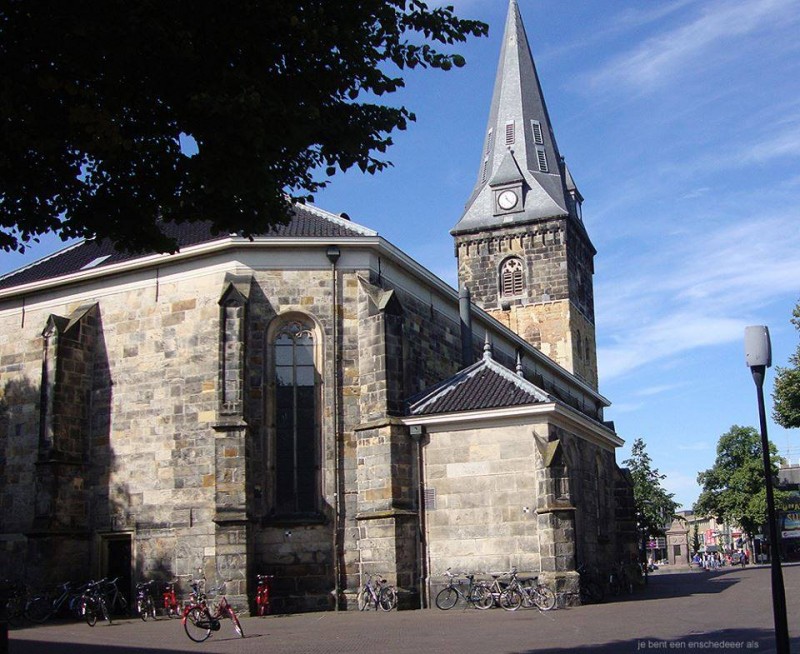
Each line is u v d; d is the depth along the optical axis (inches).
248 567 1173.7
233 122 512.1
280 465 1266.0
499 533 1182.3
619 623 920.3
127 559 1289.4
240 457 1196.5
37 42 480.7
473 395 1262.3
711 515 4074.8
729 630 822.5
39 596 1222.9
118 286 1374.3
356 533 1249.4
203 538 1239.5
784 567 2805.1
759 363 589.9
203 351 1295.5
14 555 1369.3
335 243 1321.4
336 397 1284.4
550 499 1151.6
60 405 1302.9
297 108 531.5
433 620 1014.4
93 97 494.9
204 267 1323.8
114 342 1358.3
